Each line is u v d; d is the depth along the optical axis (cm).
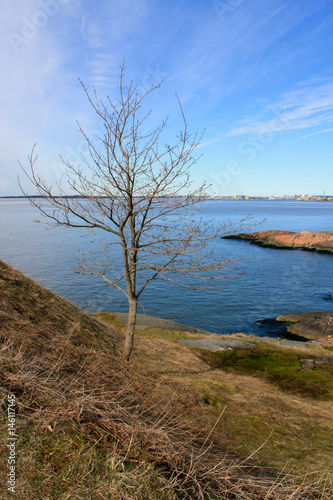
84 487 267
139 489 283
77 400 373
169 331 1398
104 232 5244
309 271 3841
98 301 2327
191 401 615
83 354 610
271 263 4316
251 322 2208
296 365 1067
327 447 527
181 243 653
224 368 1016
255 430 558
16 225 7650
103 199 649
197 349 1199
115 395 476
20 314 624
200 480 335
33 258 3538
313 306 2583
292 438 545
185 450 384
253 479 380
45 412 338
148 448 354
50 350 530
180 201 631
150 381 657
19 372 383
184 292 2672
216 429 530
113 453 317
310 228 8738
